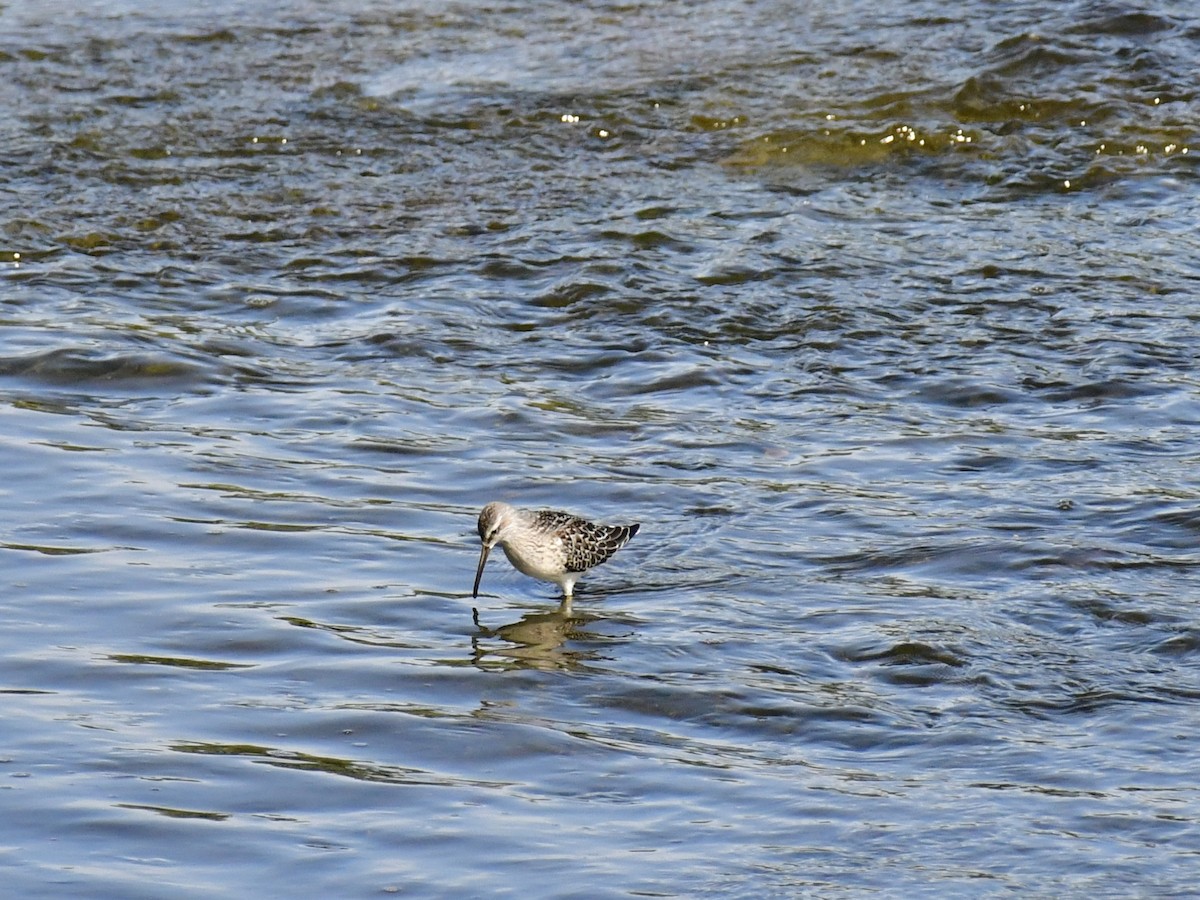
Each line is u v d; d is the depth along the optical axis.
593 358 18.27
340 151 23.16
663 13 27.27
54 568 13.41
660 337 18.66
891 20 26.27
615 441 16.33
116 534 14.09
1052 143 23.08
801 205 21.81
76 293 19.53
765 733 11.11
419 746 10.91
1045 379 17.61
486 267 20.30
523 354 18.36
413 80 25.09
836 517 14.59
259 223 21.42
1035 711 11.30
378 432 16.38
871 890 9.23
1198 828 9.78
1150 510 14.49
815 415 16.91
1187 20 25.34
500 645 12.41
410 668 12.00
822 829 9.88
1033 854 9.56
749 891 9.23
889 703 11.43
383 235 21.14
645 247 20.67
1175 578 13.22
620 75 24.95
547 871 9.45
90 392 17.14
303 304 19.47
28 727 10.96
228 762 10.62
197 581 13.31
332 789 10.34
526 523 13.05
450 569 13.78
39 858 9.51
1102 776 10.41
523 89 24.66
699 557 13.91
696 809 10.13
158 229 21.19
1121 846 9.62
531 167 22.83
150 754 10.68
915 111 23.59
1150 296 19.47
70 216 21.34
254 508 14.69
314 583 13.38
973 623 12.50
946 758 10.70
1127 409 16.88
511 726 11.16
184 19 27.34
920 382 17.62
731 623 12.70
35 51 25.88
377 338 18.58
